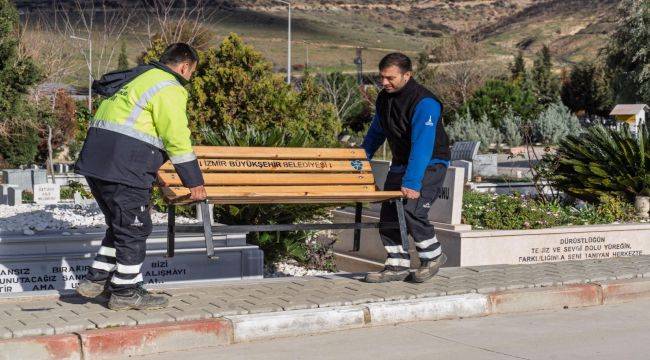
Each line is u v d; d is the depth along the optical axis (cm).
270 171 779
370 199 773
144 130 646
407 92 772
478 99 5072
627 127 1434
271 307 685
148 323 632
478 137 4444
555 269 898
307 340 659
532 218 1121
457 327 707
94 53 3366
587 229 1120
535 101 4997
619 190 1345
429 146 761
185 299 716
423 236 797
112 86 659
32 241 851
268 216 1120
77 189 1827
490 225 1106
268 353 620
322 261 1184
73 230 912
